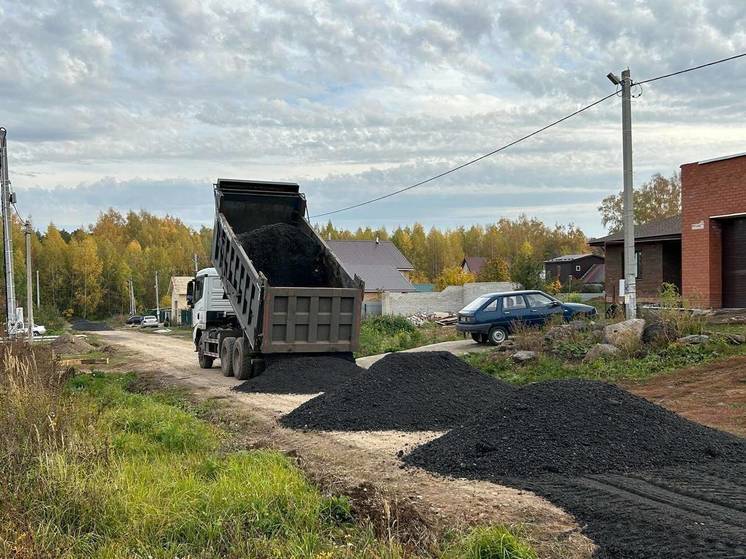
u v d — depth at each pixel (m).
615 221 72.44
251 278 15.96
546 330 19.55
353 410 11.05
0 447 7.31
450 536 5.69
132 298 101.56
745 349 15.00
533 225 131.75
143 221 154.12
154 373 20.78
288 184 19.41
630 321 16.80
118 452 8.33
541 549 5.37
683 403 11.73
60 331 61.91
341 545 5.54
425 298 45.72
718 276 23.17
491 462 7.65
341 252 61.00
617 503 6.08
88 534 5.66
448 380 11.99
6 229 31.75
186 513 5.99
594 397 8.64
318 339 15.88
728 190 22.45
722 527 5.36
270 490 6.44
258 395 14.62
